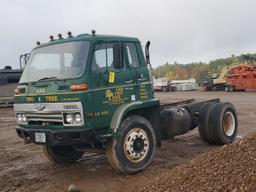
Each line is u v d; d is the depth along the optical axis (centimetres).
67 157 880
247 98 2655
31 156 1002
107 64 737
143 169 773
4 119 2012
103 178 751
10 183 752
